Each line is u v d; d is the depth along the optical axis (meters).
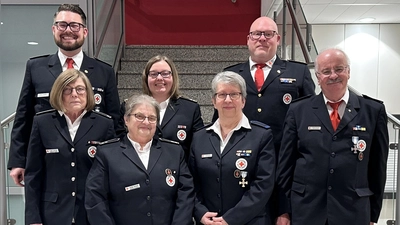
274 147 2.12
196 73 4.62
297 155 1.95
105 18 4.03
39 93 2.17
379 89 6.91
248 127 1.96
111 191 1.85
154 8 5.94
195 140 2.04
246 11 5.94
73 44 2.22
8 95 3.58
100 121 2.04
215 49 5.13
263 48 2.29
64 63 2.26
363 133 1.83
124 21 5.53
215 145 1.95
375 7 5.82
